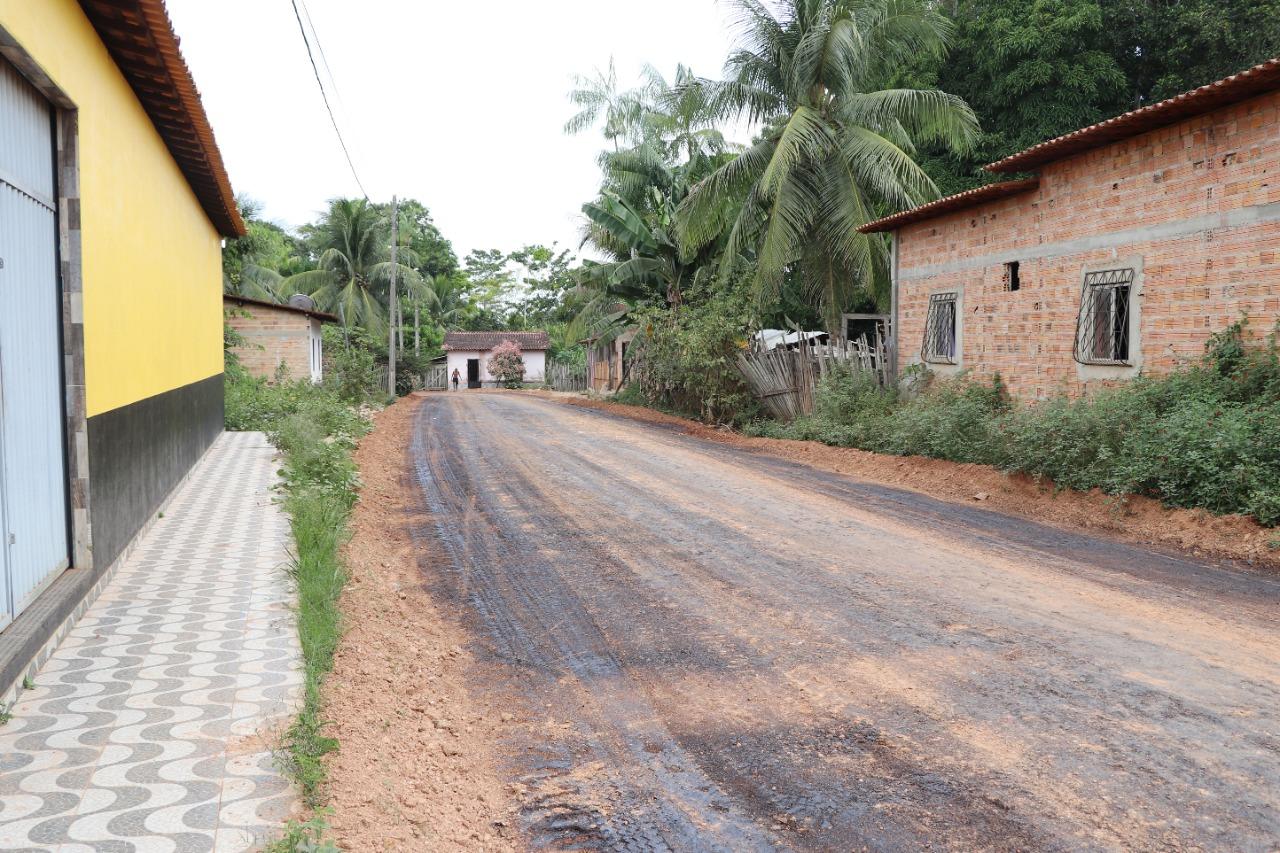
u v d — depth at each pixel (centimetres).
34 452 523
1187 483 896
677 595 671
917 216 1606
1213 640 559
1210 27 2178
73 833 314
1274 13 2141
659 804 375
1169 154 1101
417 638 581
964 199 1439
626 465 1357
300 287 4253
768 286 2014
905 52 2078
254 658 499
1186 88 2258
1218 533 820
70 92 569
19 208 510
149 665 485
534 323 7162
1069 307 1278
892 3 1992
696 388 2172
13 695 434
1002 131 2344
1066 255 1283
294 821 326
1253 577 714
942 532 880
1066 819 353
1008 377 1417
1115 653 536
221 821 326
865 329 2683
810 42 1917
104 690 448
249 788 351
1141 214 1146
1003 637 567
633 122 2936
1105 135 1152
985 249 1473
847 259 1991
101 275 647
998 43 2262
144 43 671
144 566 705
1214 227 1038
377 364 3800
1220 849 331
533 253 7244
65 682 459
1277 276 965
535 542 848
